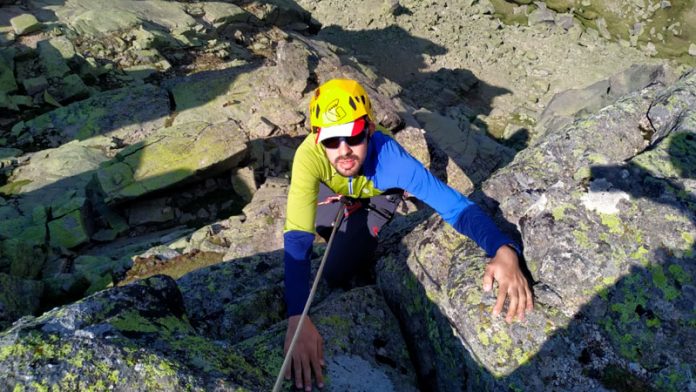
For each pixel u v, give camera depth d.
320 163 1.66
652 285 1.42
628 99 1.95
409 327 1.75
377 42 11.08
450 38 11.30
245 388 1.26
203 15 9.37
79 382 1.17
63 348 1.21
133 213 5.21
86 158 5.92
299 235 1.61
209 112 6.61
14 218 5.13
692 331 1.37
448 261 1.69
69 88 7.11
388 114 5.45
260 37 9.60
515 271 1.47
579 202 1.56
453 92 9.97
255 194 5.14
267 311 1.94
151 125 6.49
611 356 1.37
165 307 1.47
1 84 6.90
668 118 1.82
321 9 11.79
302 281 1.59
